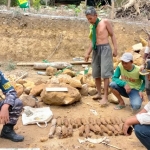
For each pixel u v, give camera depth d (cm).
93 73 619
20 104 450
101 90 663
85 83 705
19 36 940
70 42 956
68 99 587
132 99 572
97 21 588
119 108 594
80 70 845
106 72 591
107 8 1225
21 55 915
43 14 1030
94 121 525
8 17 966
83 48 952
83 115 562
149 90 430
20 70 826
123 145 463
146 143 377
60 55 936
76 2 1521
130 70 575
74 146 455
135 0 1057
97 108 596
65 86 609
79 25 985
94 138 480
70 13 1083
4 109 420
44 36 952
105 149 451
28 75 786
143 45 895
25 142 462
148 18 1061
